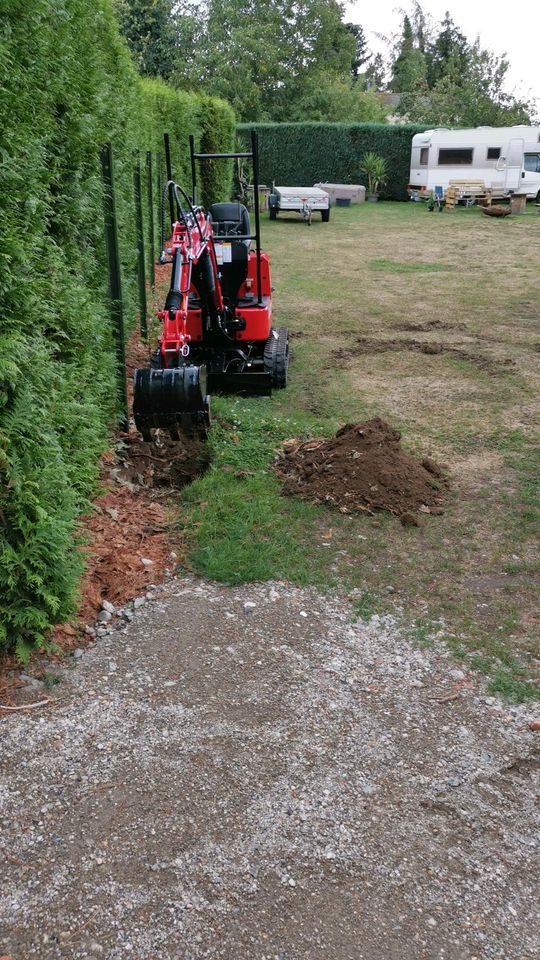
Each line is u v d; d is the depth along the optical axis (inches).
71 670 146.0
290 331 431.5
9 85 155.5
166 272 560.4
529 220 1013.2
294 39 1614.2
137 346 362.9
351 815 115.9
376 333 431.2
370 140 1337.4
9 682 141.6
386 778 123.5
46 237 183.6
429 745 131.3
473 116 1643.7
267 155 1355.8
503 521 215.0
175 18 1572.3
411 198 1337.4
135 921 98.7
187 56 1550.2
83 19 218.7
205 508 211.3
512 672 152.3
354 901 102.3
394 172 1355.8
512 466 252.7
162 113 531.2
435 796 120.3
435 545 201.6
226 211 327.9
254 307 305.3
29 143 155.3
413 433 280.5
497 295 537.6
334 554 195.2
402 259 702.5
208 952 95.0
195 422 211.8
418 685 147.2
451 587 182.9
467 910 101.9
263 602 171.8
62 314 194.1
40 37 171.9
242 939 96.7
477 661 155.1
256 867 106.6
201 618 164.2
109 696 139.1
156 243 537.6
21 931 97.2
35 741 128.0
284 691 142.7
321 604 173.3
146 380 206.2
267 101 1636.3
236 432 265.9
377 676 149.3
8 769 122.0
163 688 141.8
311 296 532.1
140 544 192.9
